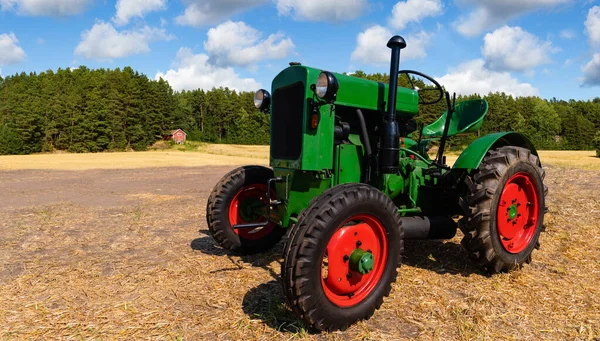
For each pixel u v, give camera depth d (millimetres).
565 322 2734
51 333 2607
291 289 2512
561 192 7457
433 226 3754
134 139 81500
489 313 2873
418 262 4023
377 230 2910
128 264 4047
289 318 2816
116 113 81438
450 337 2561
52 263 4090
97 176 16297
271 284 3477
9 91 99312
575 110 101062
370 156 3525
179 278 3639
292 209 3531
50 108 75938
